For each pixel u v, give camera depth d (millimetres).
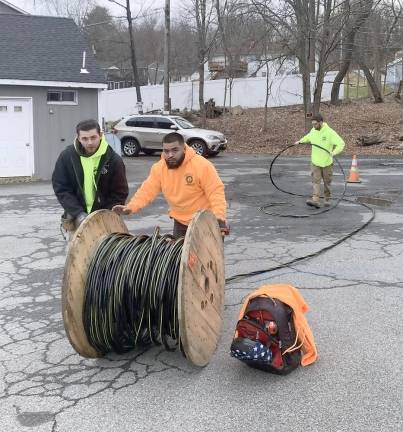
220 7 31469
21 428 3555
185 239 3998
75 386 4094
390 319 5207
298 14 24906
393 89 47844
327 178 11188
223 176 16781
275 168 18781
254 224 9750
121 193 5312
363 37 33438
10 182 17188
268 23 25719
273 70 44000
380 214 10398
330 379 4074
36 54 18312
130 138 23969
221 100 38094
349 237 8547
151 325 4219
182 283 3875
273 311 4105
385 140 24922
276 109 35656
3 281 6719
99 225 4426
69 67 18172
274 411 3672
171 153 4953
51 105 17703
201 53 31203
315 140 11023
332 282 6332
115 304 4164
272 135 28797
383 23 36500
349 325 5078
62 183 5211
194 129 23531
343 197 12266
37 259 7695
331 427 3471
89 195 5203
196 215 4152
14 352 4711
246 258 7516
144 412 3711
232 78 36000
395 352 4508
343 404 3730
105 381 4152
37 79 17094
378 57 38219
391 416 3576
